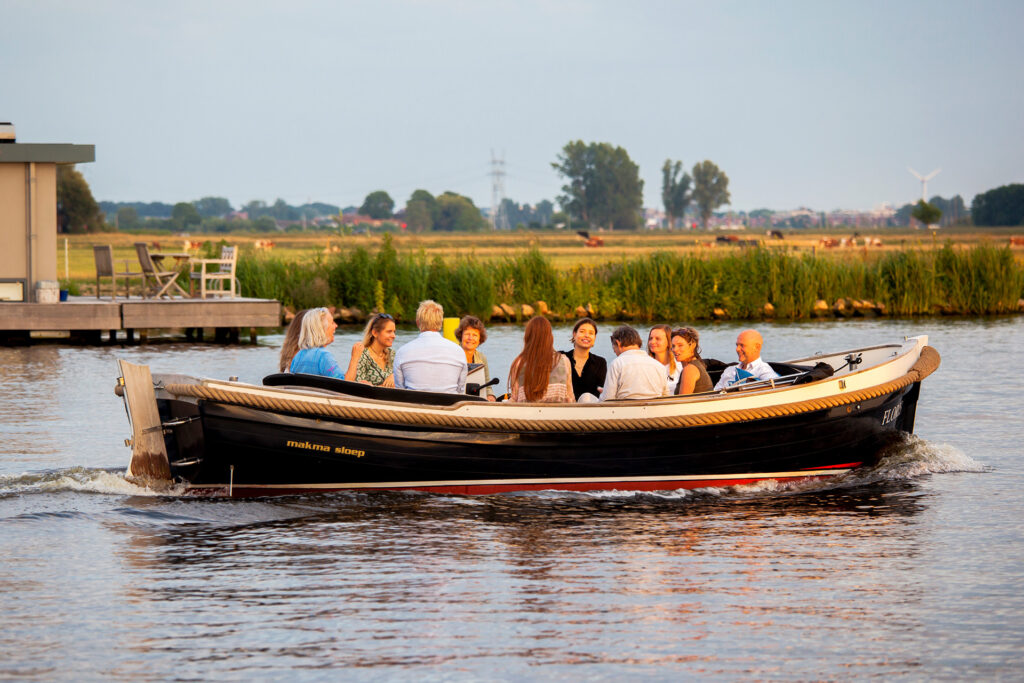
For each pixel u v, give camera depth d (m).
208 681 13.01
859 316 85.94
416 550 18.72
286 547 18.83
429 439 22.31
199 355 52.00
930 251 91.50
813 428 24.45
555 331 71.62
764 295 85.25
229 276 63.78
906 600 16.03
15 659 13.66
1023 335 65.00
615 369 23.95
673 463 23.64
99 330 58.25
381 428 22.00
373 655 13.82
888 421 25.94
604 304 85.56
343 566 17.72
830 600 16.02
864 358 29.42
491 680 13.05
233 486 22.08
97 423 31.44
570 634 14.59
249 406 21.12
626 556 18.41
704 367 25.03
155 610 15.49
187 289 76.50
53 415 32.88
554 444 22.89
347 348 56.12
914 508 22.05
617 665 13.52
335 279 82.44
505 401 23.95
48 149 56.78
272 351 54.50
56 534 19.45
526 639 14.40
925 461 26.56
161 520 20.44
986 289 87.44
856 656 13.82
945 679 13.12
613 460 23.27
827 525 20.66
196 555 18.31
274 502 21.86
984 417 33.34
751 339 25.62
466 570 17.55
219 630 14.70
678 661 13.63
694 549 18.91
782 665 13.52
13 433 29.69
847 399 24.55
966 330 69.56
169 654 13.84
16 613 15.35
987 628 14.86
